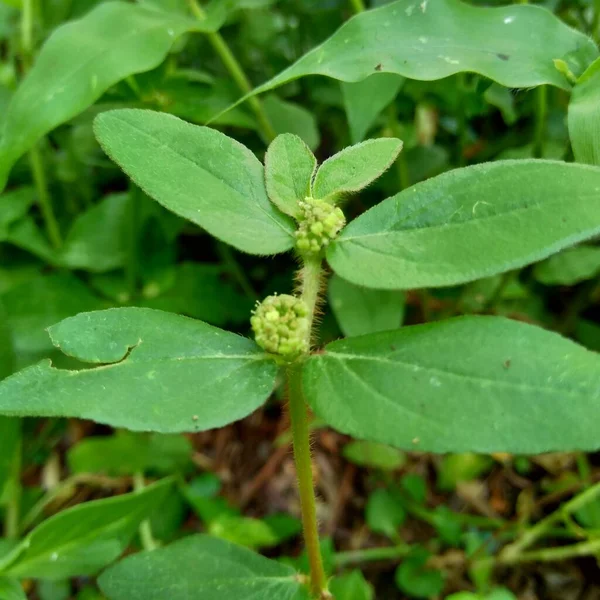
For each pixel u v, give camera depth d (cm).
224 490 14
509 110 12
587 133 8
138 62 10
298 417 7
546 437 6
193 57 15
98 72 9
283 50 16
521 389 6
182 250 16
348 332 12
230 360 6
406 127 14
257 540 12
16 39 14
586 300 14
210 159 7
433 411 6
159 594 8
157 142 7
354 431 6
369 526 13
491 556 13
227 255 14
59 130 14
